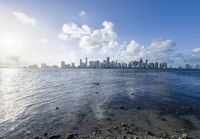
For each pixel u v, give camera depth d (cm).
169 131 1112
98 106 1845
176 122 1302
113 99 2264
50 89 3369
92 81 5481
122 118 1399
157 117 1434
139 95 2608
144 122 1298
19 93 2795
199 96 2562
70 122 1293
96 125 1224
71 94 2714
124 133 1066
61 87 3741
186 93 2864
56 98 2353
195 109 1730
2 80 5869
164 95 2625
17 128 1167
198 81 5919
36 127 1184
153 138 987
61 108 1756
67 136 1005
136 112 1596
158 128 1168
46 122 1295
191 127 1193
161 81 5619
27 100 2192
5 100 2164
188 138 1001
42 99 2273
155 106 1853
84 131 1104
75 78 7162
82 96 2511
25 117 1430
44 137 1016
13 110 1659
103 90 3206
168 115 1500
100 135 1034
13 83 4709
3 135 1047
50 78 7206
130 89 3359
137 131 1105
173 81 5706
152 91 3080
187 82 5372
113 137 1001
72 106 1848
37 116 1459
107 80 5938
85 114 1522
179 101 2152
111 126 1202
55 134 1056
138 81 5516
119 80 5922
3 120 1342
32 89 3353
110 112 1593
